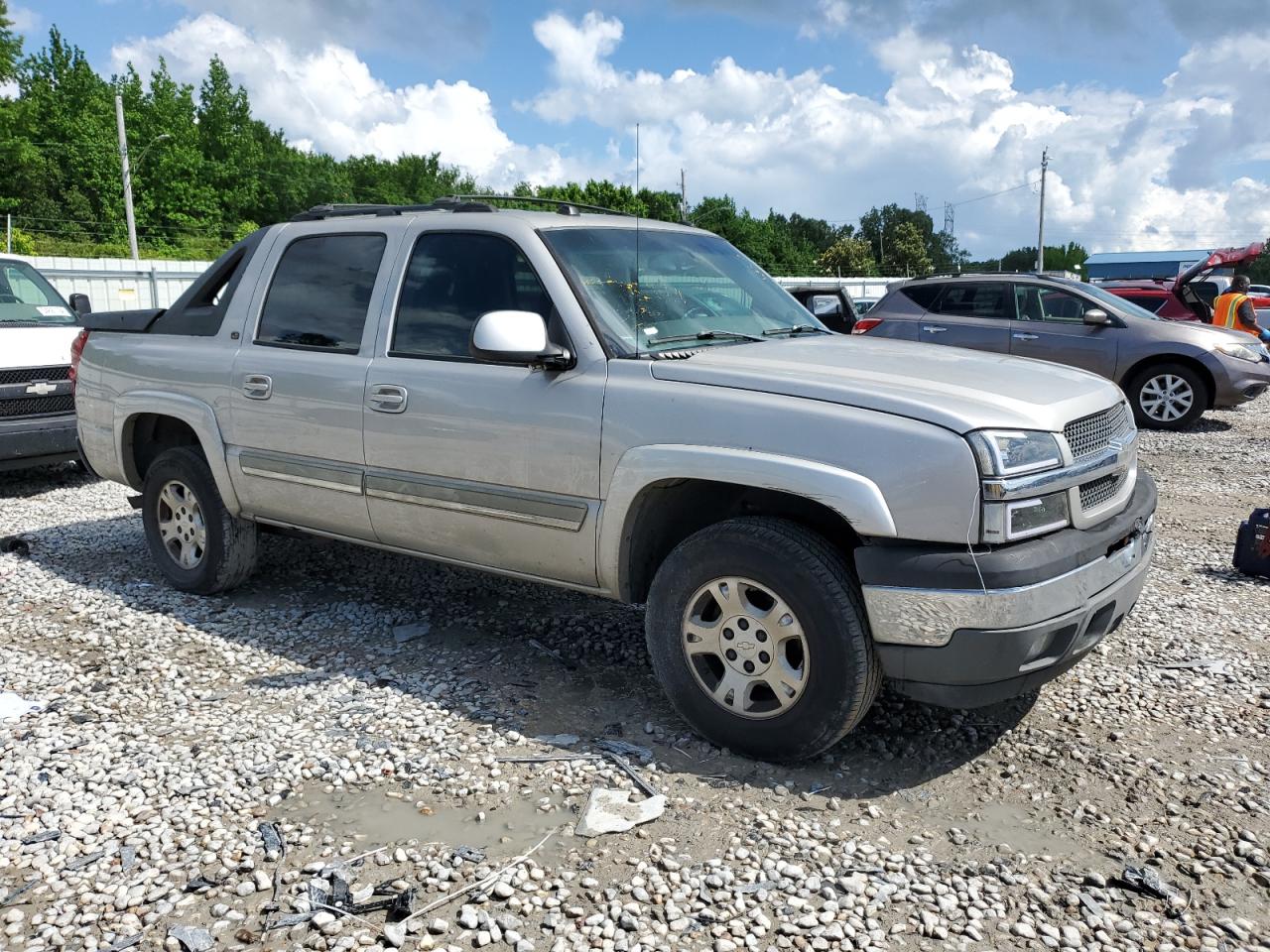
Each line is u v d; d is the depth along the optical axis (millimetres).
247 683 4227
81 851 3006
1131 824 3133
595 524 3727
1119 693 4086
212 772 3459
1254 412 12883
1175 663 4391
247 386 4828
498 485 3988
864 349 3965
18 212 63281
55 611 5180
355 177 100438
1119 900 2752
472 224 4191
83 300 9031
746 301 4445
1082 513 3359
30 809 3229
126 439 5574
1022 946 2570
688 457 3436
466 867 2895
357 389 4379
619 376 3691
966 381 3457
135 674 4336
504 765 3492
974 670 3123
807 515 3596
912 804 3254
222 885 2838
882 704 3992
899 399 3227
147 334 5496
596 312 3848
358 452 4422
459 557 4285
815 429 3260
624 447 3613
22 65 66250
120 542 6535
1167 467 9227
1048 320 11625
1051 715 3893
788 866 2887
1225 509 7516
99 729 3811
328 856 2961
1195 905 2730
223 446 4992
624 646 4621
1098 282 19328
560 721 3840
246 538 5234
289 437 4691
